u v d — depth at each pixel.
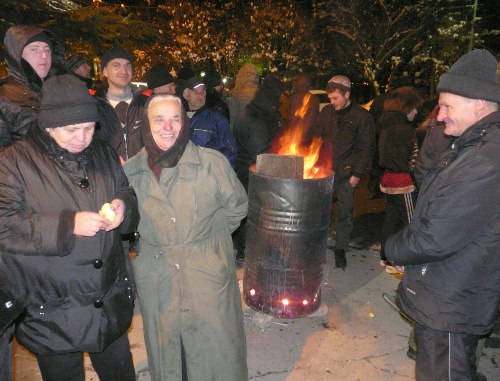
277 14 15.34
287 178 2.96
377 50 17.12
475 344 1.95
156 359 2.15
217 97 4.54
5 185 1.71
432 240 1.77
